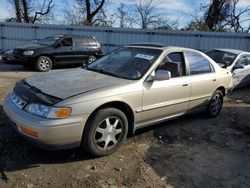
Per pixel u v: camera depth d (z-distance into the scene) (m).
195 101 5.29
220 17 26.97
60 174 3.40
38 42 12.86
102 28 17.56
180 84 4.77
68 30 18.20
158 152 4.24
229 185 3.54
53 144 3.35
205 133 5.23
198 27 25.30
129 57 4.77
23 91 3.77
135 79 4.18
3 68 11.83
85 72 4.52
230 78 6.26
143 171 3.65
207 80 5.45
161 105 4.49
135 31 17.00
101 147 3.83
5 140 4.11
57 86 3.76
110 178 3.42
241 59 9.66
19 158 3.67
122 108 4.08
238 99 8.55
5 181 3.17
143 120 4.32
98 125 3.69
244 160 4.27
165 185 3.39
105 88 3.77
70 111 3.37
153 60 4.48
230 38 15.20
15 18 29.94
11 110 3.65
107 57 5.12
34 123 3.29
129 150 4.21
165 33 16.47
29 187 3.11
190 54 5.22
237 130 5.58
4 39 19.58
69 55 12.45
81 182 3.28
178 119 5.88
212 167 3.95
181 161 4.03
